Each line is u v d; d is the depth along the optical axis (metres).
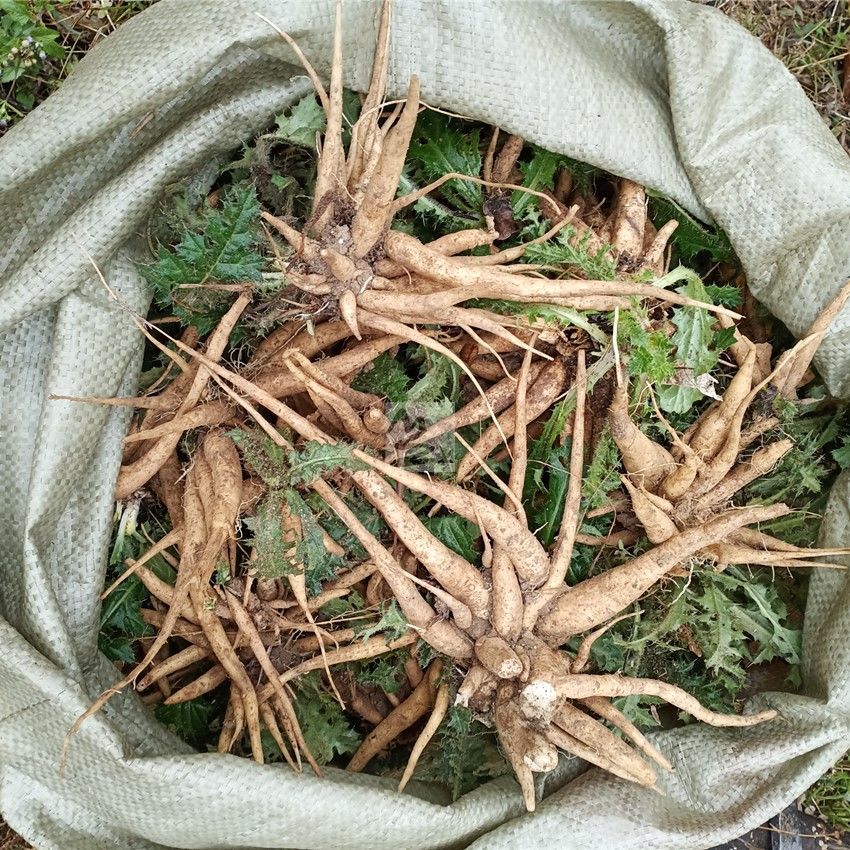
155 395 0.61
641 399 0.61
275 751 0.62
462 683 0.58
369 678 0.62
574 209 0.59
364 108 0.57
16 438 0.59
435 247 0.58
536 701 0.56
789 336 0.64
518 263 0.62
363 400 0.58
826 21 0.68
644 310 0.58
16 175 0.56
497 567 0.58
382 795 0.57
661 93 0.62
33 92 0.66
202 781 0.55
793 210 0.60
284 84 0.59
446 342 0.60
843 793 0.67
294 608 0.61
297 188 0.62
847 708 0.60
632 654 0.62
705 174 0.60
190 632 0.62
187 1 0.57
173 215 0.59
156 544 0.58
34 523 0.57
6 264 0.59
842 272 0.59
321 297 0.57
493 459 0.63
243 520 0.59
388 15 0.55
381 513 0.57
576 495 0.58
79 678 0.57
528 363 0.57
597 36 0.61
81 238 0.57
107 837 0.59
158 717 0.62
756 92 0.60
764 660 0.64
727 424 0.61
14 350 0.59
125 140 0.59
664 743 0.62
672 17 0.60
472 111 0.59
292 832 0.56
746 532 0.62
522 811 0.60
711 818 0.60
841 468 0.65
